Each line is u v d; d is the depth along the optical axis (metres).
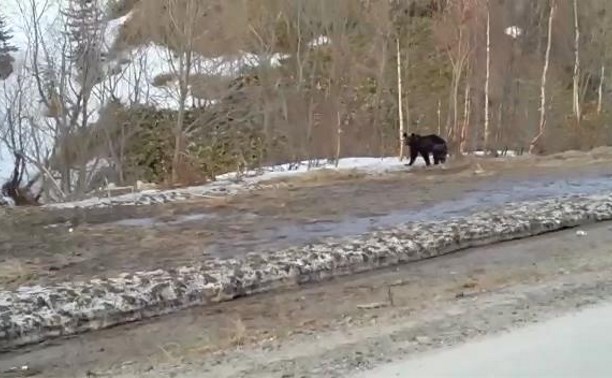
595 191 16.62
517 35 36.31
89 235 12.52
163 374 5.87
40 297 7.88
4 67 26.33
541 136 31.47
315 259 9.70
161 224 13.58
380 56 33.50
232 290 8.62
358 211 14.55
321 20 30.67
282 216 14.18
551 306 7.47
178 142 24.58
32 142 24.23
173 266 9.80
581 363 5.61
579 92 37.25
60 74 24.30
